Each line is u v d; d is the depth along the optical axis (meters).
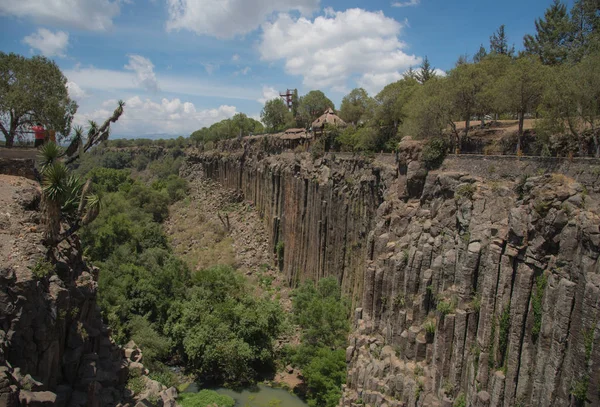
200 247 112.12
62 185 25.89
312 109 144.62
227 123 182.38
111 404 26.47
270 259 100.56
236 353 55.97
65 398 23.34
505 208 35.03
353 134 82.81
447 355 35.94
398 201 50.16
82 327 26.72
